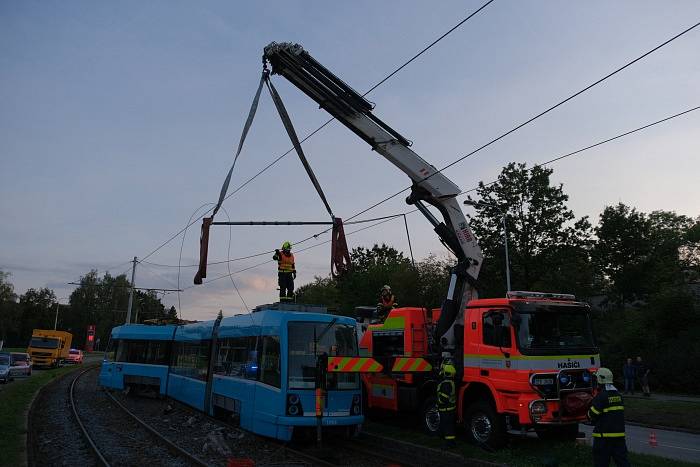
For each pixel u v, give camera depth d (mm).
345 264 12969
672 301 34031
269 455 11820
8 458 10219
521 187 46031
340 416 12242
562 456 10227
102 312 119125
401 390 14227
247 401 13250
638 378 28750
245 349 14148
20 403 18422
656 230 65250
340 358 11859
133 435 14297
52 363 43531
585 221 46000
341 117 13734
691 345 30375
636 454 10852
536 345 11117
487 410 11500
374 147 14008
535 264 44844
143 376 22922
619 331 35469
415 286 46969
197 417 17344
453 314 13680
